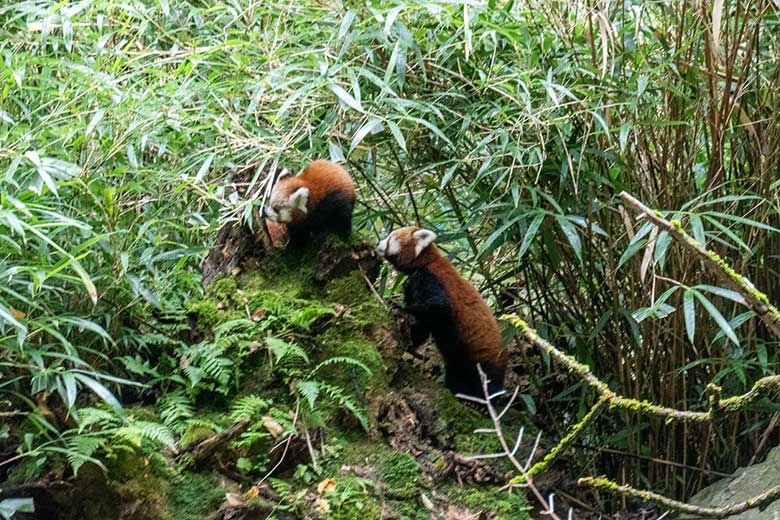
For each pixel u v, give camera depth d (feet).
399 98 19.95
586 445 20.11
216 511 17.66
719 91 20.16
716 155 19.72
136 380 18.84
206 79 20.11
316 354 19.01
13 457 17.42
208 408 18.54
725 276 16.21
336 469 18.31
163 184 19.88
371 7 19.58
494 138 19.74
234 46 19.67
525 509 18.79
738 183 20.06
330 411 18.71
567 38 20.12
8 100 19.67
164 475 17.71
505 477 19.02
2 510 16.81
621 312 19.84
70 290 18.47
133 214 19.51
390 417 18.97
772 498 16.78
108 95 19.27
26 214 17.42
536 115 19.43
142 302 19.19
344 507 17.99
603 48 19.31
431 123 19.85
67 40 19.43
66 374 17.30
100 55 19.67
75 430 17.43
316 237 19.80
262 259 19.79
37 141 19.21
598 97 19.75
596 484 16.61
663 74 20.04
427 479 18.67
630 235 19.38
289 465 18.17
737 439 20.12
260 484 17.95
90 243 17.57
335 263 19.62
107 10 20.08
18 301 17.98
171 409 18.20
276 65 19.81
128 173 19.67
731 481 19.52
